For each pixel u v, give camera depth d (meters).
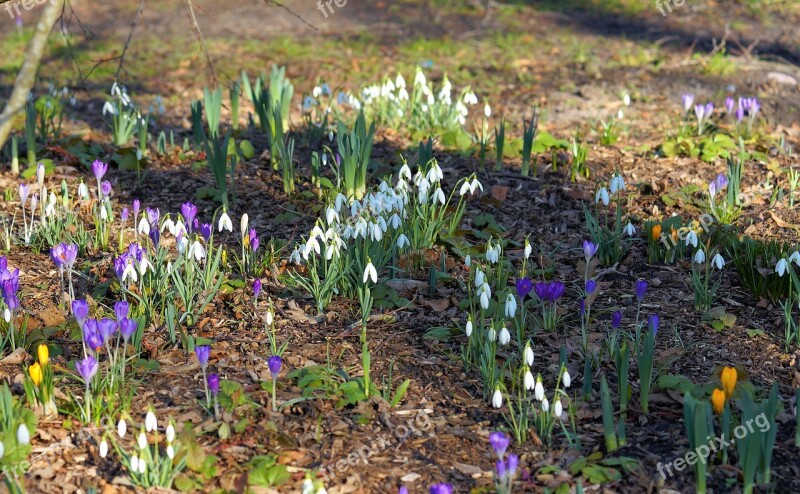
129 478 3.43
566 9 14.02
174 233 4.74
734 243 5.39
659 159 7.24
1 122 4.43
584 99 8.95
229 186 6.67
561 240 5.84
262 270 5.21
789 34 12.02
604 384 3.59
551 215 6.22
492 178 6.83
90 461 3.54
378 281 5.09
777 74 9.59
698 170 6.98
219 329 4.61
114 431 3.69
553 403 3.69
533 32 12.58
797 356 4.37
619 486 3.44
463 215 6.14
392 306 4.87
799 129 8.13
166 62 11.35
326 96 9.19
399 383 4.17
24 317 4.58
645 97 8.95
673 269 5.37
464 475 3.53
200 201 6.39
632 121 8.29
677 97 8.92
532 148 7.30
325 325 4.70
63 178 6.68
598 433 3.79
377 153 7.31
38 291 4.94
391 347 4.48
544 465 3.57
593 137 7.86
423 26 13.13
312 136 7.62
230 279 5.12
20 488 3.24
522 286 4.30
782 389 4.09
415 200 5.48
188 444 3.46
